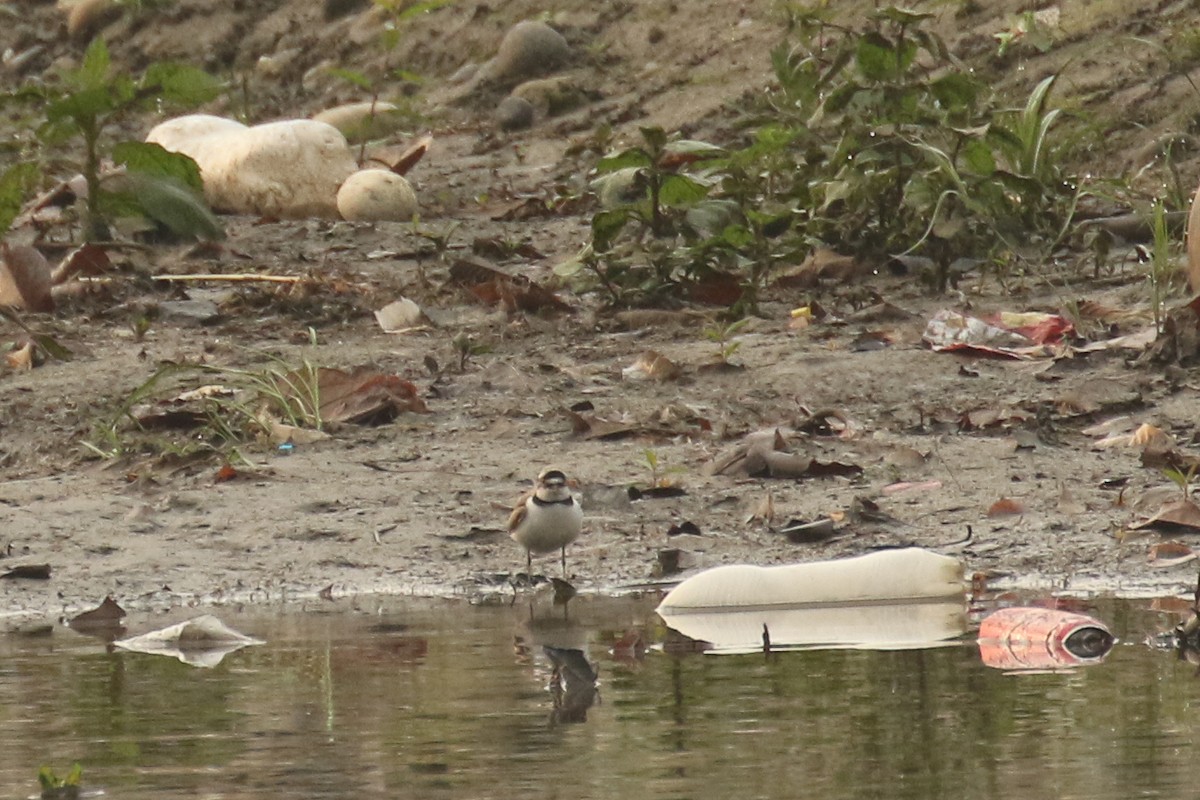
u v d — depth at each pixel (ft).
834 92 52.39
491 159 79.71
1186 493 32.68
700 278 49.19
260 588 30.91
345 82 96.22
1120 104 67.97
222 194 66.33
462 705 22.25
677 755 19.60
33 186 64.90
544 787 18.40
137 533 33.91
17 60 107.24
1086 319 46.39
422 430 39.40
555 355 45.03
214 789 18.65
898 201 52.16
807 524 32.76
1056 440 37.73
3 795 18.62
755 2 85.87
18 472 38.42
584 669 24.13
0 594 30.91
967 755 19.30
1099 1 74.28
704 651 25.50
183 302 50.75
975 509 33.73
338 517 34.30
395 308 48.75
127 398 41.70
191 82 56.80
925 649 25.44
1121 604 28.22
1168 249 50.14
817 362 43.09
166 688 23.62
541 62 88.17
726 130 77.41
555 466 36.65
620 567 31.65
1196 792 17.63
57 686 23.89
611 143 78.43
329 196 66.23
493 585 30.89
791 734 20.45
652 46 87.20
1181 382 40.63
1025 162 54.03
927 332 44.62
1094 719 20.85
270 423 39.32
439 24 96.27
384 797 18.17
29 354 45.44
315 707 22.31
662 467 36.47
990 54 74.02
